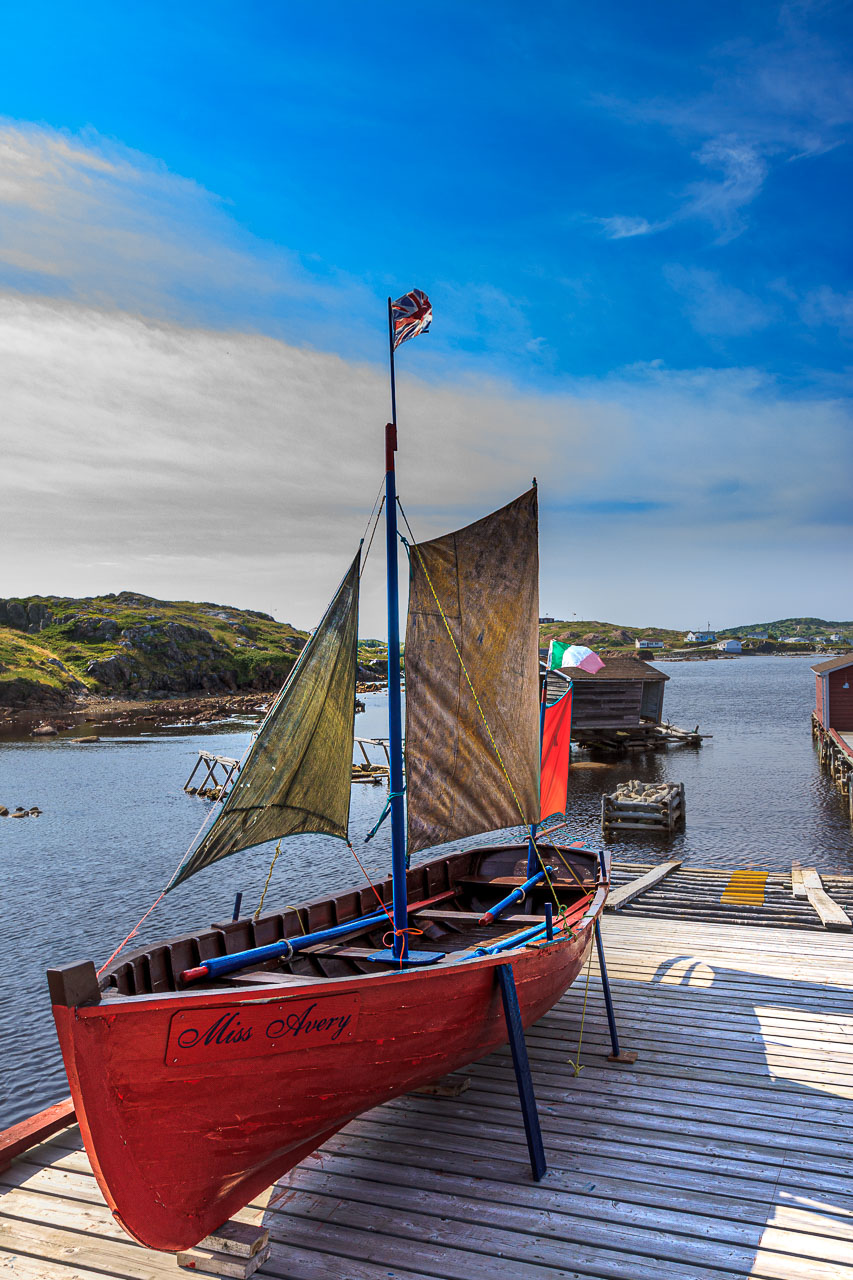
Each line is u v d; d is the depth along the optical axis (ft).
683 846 85.10
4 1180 20.52
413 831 25.04
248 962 21.91
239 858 88.33
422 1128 22.62
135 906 70.64
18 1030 47.01
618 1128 22.33
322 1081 18.12
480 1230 18.29
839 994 31.55
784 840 87.30
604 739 156.56
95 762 172.24
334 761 22.95
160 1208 16.40
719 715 248.32
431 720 25.80
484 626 27.48
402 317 24.73
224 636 480.64
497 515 27.68
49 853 90.99
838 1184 19.60
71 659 378.73
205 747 198.49
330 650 22.27
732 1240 17.74
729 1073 25.31
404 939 22.89
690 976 33.81
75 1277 17.20
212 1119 16.52
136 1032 14.99
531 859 34.37
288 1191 19.93
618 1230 18.15
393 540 24.25
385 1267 17.21
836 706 138.82
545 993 25.67
